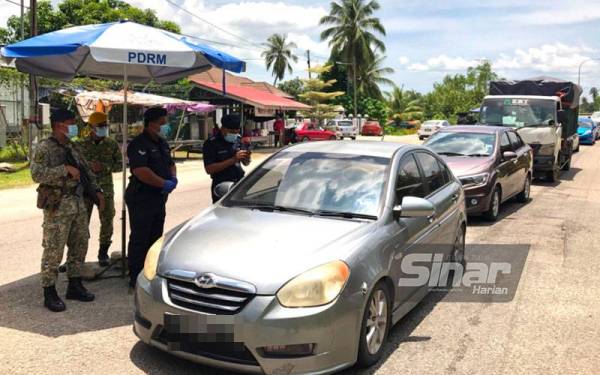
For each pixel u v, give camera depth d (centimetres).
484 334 479
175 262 382
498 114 1571
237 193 504
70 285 530
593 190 1431
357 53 5425
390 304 433
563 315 528
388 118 6138
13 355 410
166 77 732
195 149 2684
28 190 1329
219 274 361
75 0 3375
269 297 350
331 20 5441
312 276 361
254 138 2931
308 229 417
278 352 347
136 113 2427
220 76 3472
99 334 452
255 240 397
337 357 364
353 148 533
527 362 426
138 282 399
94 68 696
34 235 810
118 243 767
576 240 845
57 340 439
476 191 941
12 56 509
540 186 1511
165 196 563
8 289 559
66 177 498
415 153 560
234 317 347
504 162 1045
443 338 469
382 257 412
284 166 517
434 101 7519
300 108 3219
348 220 441
